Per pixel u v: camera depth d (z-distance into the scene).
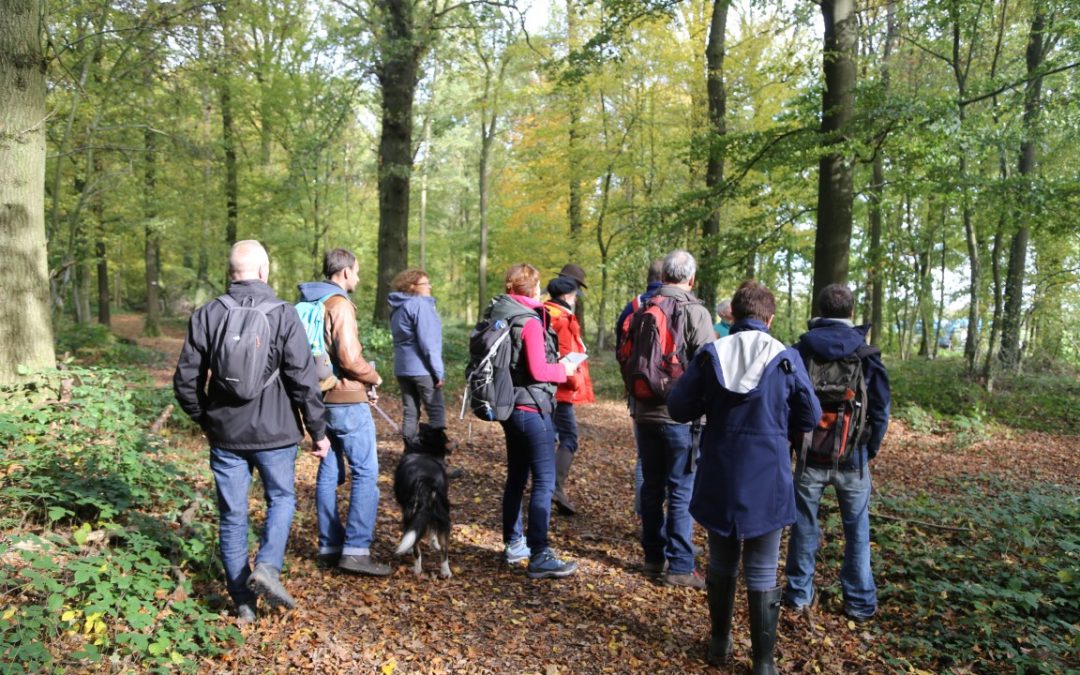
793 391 3.08
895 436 10.16
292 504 3.39
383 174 14.20
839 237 9.71
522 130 20.48
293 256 23.62
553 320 5.55
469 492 6.17
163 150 12.50
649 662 3.29
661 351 4.04
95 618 2.80
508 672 3.15
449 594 3.95
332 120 15.04
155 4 9.91
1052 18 11.60
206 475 5.12
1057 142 14.14
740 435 3.03
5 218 5.79
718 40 13.95
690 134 15.93
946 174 9.55
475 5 14.21
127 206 17.70
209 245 20.78
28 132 5.88
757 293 3.32
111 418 5.11
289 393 3.28
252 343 3.09
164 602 3.19
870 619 3.71
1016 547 4.67
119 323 31.41
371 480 4.08
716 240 12.29
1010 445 9.83
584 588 4.14
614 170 18.66
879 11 14.74
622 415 11.71
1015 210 10.04
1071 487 7.37
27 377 5.73
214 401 3.20
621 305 24.55
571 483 6.78
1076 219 9.63
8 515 3.61
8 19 5.81
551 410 4.27
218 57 12.08
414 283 6.26
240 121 18.34
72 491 3.77
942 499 6.43
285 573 3.91
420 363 6.21
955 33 12.11
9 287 5.78
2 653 2.45
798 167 10.48
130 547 3.51
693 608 3.91
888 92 9.83
